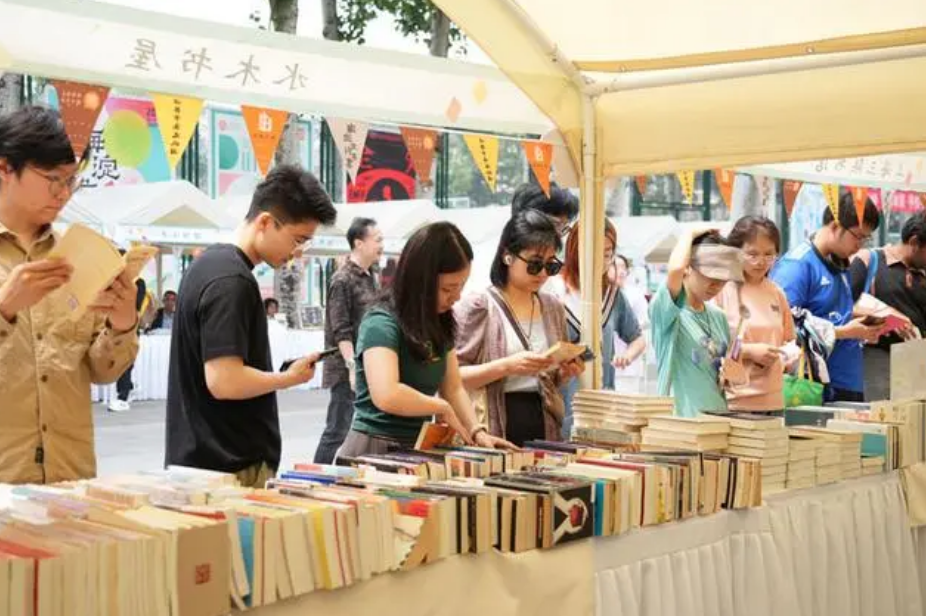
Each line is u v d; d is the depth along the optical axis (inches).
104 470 296.7
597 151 155.0
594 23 139.9
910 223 200.7
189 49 106.3
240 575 73.5
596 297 156.2
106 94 100.0
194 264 104.6
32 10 95.7
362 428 118.5
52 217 94.2
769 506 122.6
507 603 93.4
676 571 110.9
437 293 115.3
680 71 148.0
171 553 68.1
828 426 144.1
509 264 135.3
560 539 97.2
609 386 185.9
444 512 88.3
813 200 615.8
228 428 104.2
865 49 136.9
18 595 61.3
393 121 127.8
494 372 128.0
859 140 141.0
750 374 154.6
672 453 119.5
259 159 109.0
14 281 83.2
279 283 572.1
